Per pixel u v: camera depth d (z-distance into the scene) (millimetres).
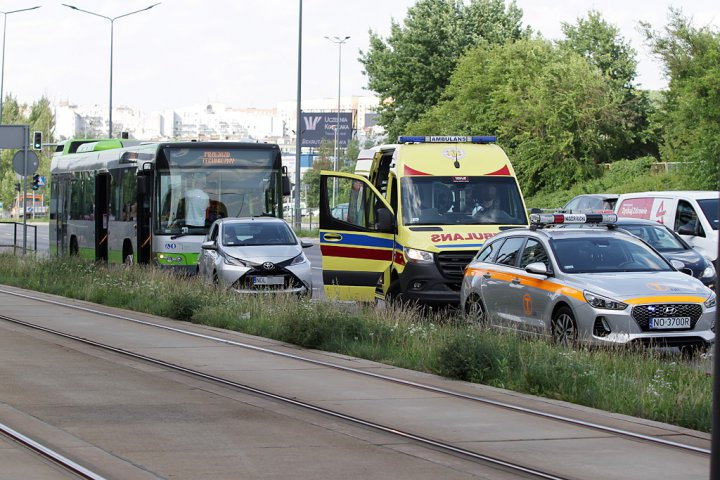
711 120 130375
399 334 42688
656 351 38406
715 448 14500
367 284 55656
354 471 22078
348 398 31281
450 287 53312
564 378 32375
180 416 28016
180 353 40750
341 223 56031
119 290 62594
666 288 40125
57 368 36094
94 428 26219
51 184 105375
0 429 25609
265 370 36750
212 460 22922
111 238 84438
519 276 44219
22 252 95000
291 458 23219
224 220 66938
